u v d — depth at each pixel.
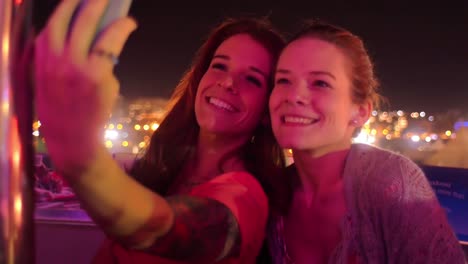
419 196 1.12
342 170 1.22
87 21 0.43
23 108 0.45
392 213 1.10
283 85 1.17
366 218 1.12
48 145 0.46
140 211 0.58
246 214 0.92
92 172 0.49
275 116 1.18
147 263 1.03
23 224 0.44
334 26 1.23
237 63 1.30
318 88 1.15
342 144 1.23
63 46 0.43
